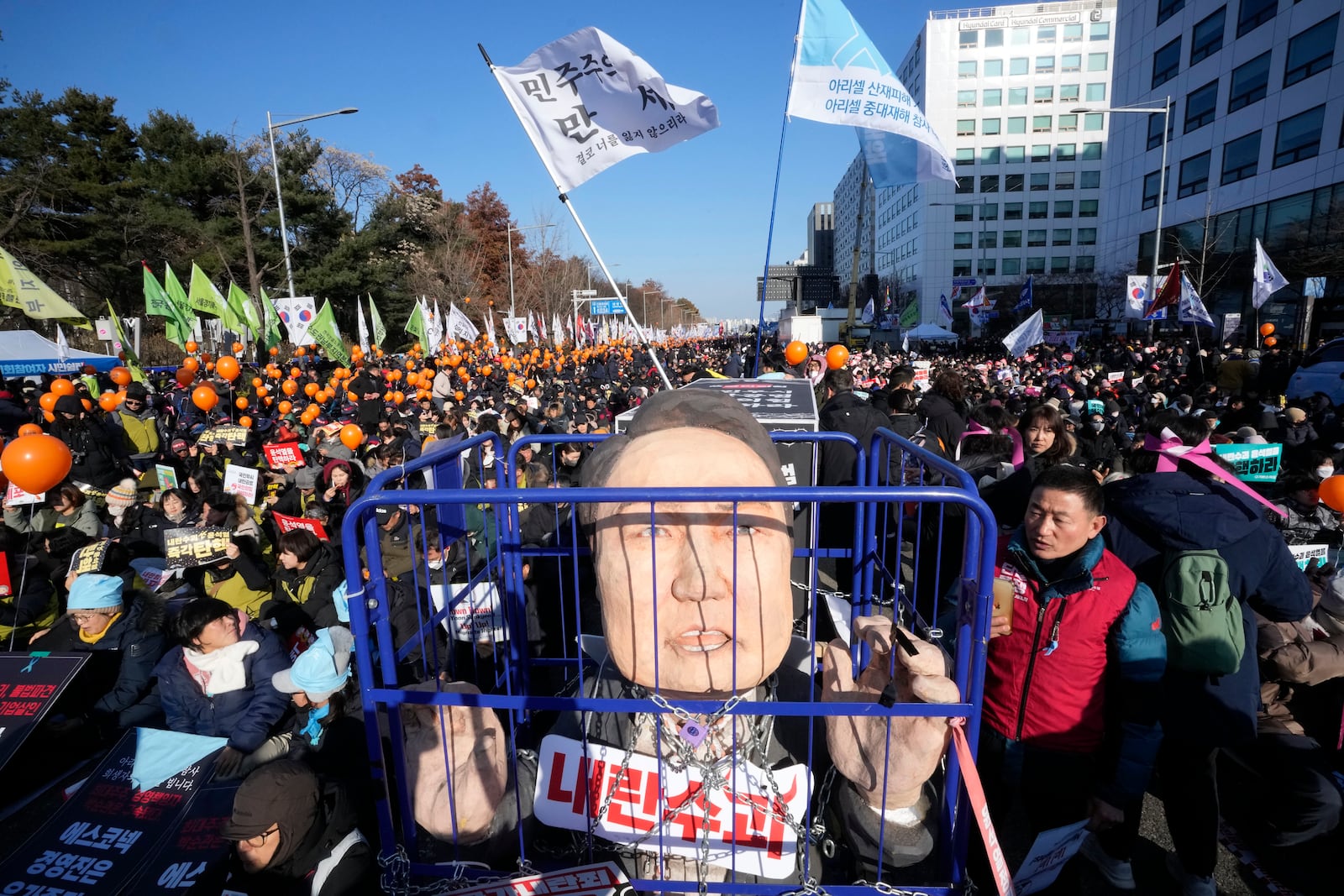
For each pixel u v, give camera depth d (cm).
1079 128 6544
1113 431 821
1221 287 2823
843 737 176
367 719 175
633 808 176
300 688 325
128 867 267
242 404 1215
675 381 1296
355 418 1287
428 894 175
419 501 160
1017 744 243
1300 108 2475
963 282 5138
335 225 3700
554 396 1430
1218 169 2906
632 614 160
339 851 249
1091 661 233
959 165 6638
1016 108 6569
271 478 804
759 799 173
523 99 345
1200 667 243
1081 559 234
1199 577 244
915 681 164
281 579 493
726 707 158
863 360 2341
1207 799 262
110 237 2928
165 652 437
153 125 3325
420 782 174
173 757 312
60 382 985
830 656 192
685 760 175
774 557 164
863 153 507
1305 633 294
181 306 1794
